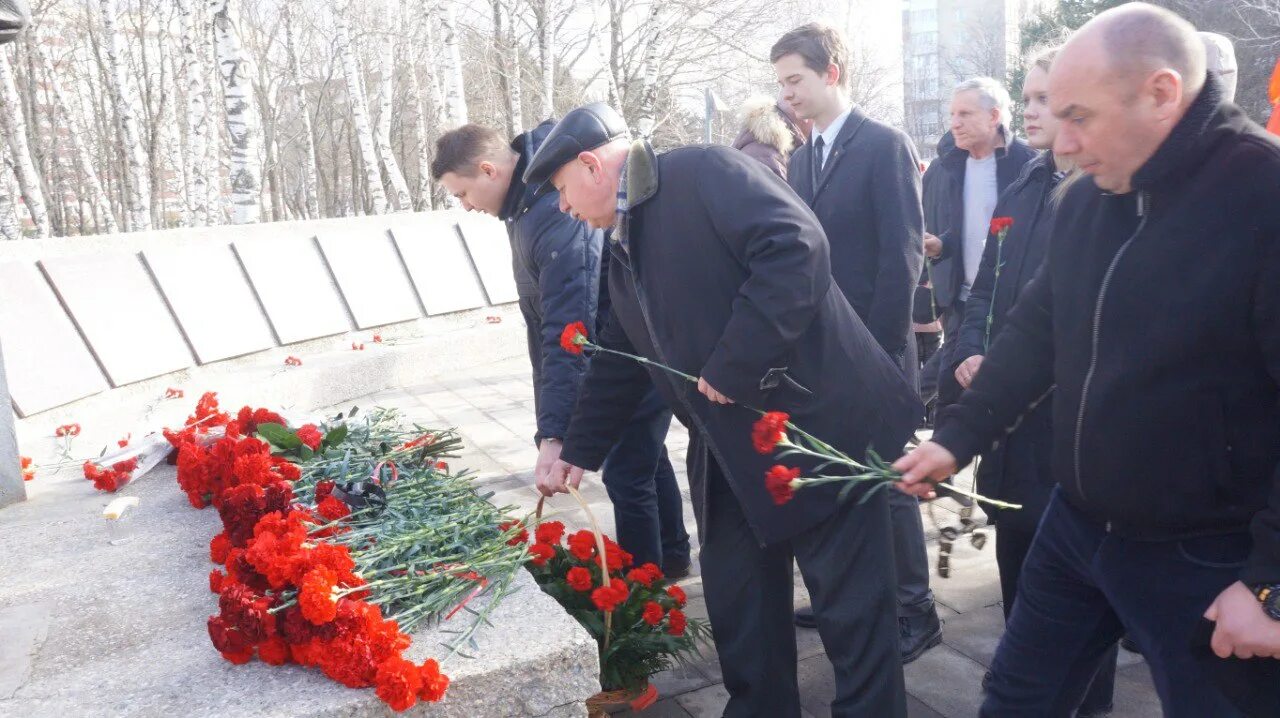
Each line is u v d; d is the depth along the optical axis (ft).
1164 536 5.51
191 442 11.16
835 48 10.48
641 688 8.87
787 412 7.20
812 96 10.55
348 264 27.40
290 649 6.57
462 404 23.15
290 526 7.48
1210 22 79.51
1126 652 10.23
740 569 7.79
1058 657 6.49
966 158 12.78
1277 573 4.75
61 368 18.61
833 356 7.32
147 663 6.81
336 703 6.08
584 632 6.84
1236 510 5.28
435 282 29.58
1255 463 5.19
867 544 7.36
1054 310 5.95
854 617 7.36
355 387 24.13
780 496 6.19
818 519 7.23
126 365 20.15
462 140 10.39
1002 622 10.84
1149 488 5.41
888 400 7.59
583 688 6.72
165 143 77.66
